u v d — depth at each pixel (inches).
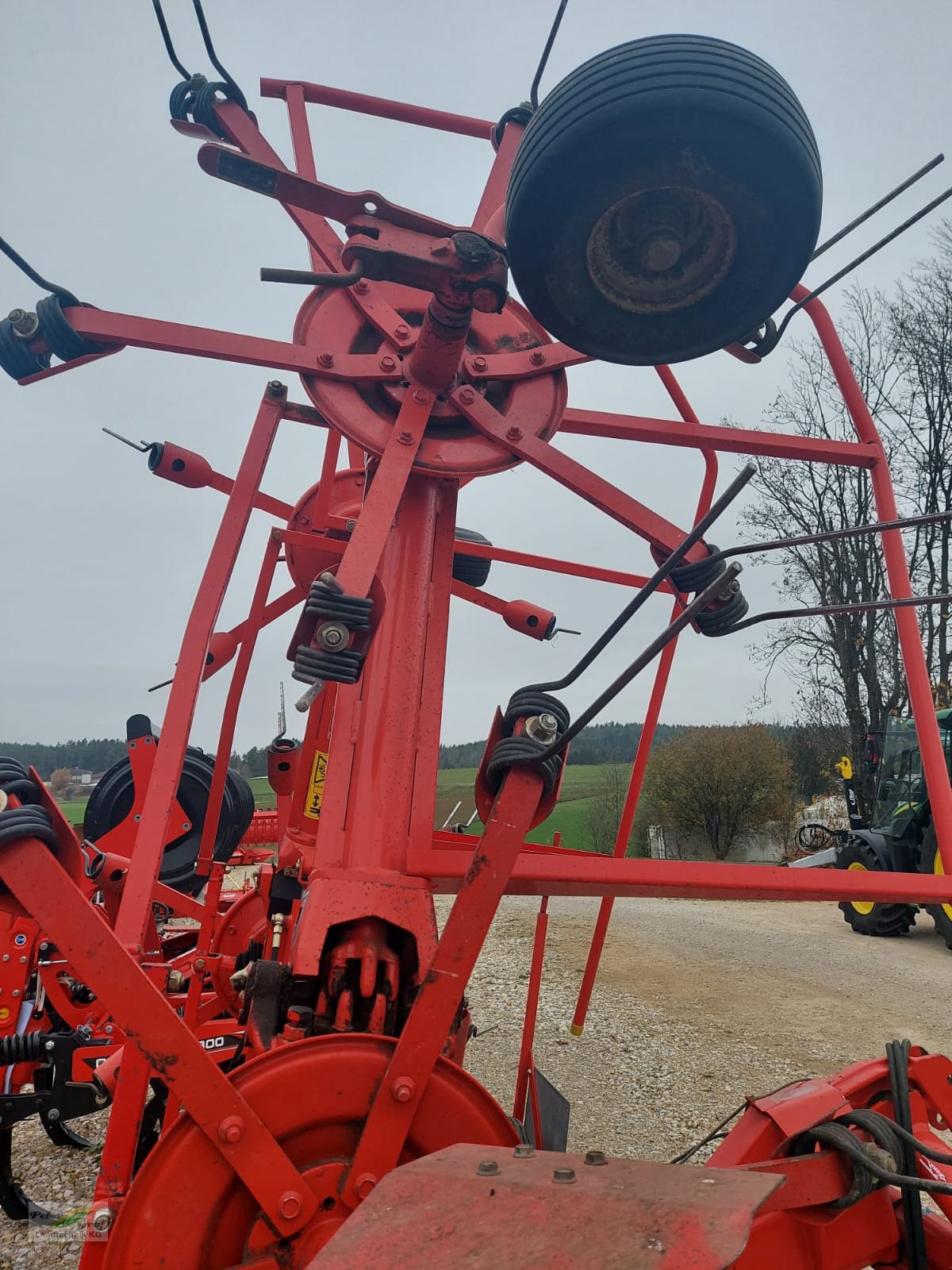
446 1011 65.9
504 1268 46.1
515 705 75.9
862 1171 67.9
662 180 75.0
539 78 124.9
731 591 110.7
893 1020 239.5
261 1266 61.0
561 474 107.0
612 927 427.2
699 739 808.3
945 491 746.8
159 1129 133.0
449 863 89.2
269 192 90.4
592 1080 189.9
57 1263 119.6
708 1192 50.3
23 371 100.0
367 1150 62.9
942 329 749.3
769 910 505.0
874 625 764.6
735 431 118.0
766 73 71.8
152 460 160.7
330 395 105.7
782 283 83.5
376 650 97.7
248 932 172.6
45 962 153.5
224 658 174.7
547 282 82.4
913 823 378.3
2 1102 133.6
